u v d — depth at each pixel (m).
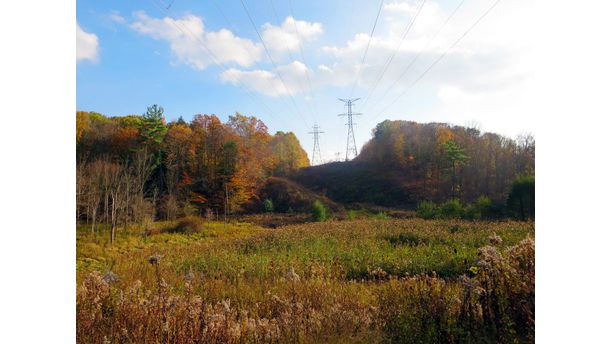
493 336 3.88
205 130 53.81
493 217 25.23
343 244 16.83
